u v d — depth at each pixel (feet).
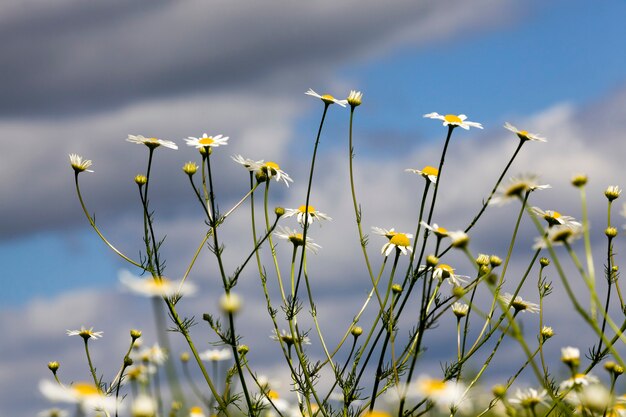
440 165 4.47
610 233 4.29
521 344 3.79
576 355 3.85
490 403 4.24
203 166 4.52
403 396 4.00
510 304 4.36
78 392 4.20
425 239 4.42
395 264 4.50
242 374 4.42
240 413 4.57
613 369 3.95
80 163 4.54
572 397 3.92
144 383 4.45
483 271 4.41
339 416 4.52
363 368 4.45
